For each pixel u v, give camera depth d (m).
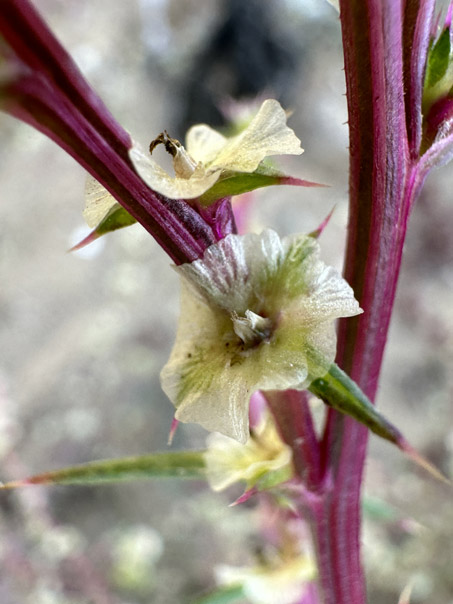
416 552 0.06
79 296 0.10
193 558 0.07
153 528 0.07
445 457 0.07
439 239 0.09
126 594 0.07
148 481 0.08
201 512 0.07
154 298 0.10
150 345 0.09
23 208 0.10
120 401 0.08
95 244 0.09
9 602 0.06
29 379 0.09
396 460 0.07
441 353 0.08
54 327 0.09
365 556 0.06
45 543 0.06
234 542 0.07
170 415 0.08
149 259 0.10
